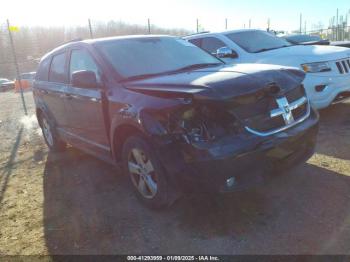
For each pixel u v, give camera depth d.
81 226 3.54
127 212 3.69
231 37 7.10
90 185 4.49
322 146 4.96
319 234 2.99
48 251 3.20
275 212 3.37
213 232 3.17
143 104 3.34
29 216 3.88
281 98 3.31
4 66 32.62
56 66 5.35
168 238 3.17
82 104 4.41
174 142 3.08
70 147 6.34
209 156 2.90
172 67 4.24
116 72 3.98
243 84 3.12
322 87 5.83
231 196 3.71
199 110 2.99
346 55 6.16
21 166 5.61
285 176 4.05
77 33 18.70
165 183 3.30
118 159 4.02
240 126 3.02
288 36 12.14
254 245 2.94
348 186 3.73
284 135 3.19
